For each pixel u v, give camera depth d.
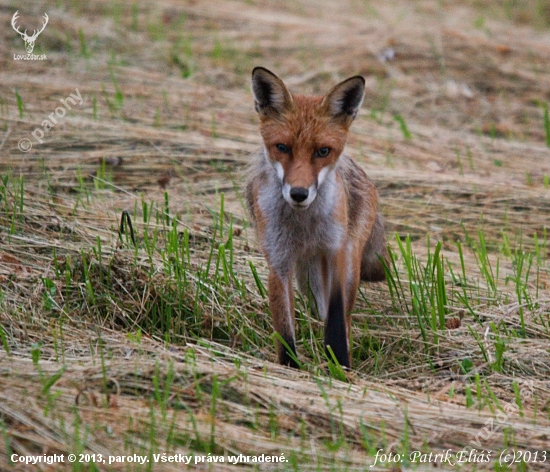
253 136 16.75
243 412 8.27
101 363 8.77
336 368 9.45
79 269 11.22
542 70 21.81
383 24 23.94
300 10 25.47
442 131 18.77
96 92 17.73
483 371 9.96
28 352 9.23
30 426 7.68
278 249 10.18
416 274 11.95
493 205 15.02
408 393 9.12
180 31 22.28
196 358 9.29
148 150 15.55
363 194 11.18
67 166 14.78
